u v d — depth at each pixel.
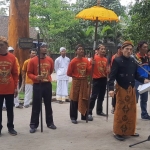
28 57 11.86
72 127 7.08
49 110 6.90
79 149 5.55
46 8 26.28
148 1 13.20
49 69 6.75
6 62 6.10
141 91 5.23
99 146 5.73
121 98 6.00
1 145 5.76
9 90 6.24
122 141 6.04
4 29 28.48
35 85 6.64
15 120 7.74
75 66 7.39
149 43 13.41
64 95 10.50
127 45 5.91
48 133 6.57
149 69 7.31
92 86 7.89
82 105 7.48
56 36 28.55
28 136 6.34
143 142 5.96
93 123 7.48
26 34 12.11
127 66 5.94
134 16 14.01
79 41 27.64
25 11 12.01
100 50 7.97
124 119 6.06
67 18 26.98
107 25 24.94
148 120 7.85
